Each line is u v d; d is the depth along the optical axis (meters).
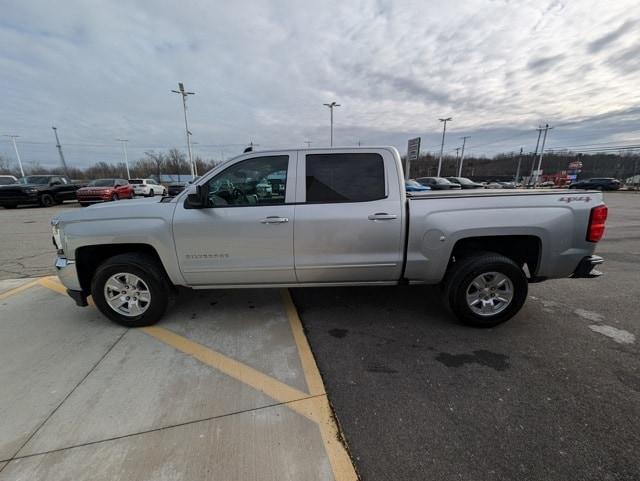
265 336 3.16
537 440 1.92
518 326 3.31
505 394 2.31
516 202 3.10
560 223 3.06
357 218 3.11
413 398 2.29
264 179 3.18
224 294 4.23
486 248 3.40
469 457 1.82
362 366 2.66
